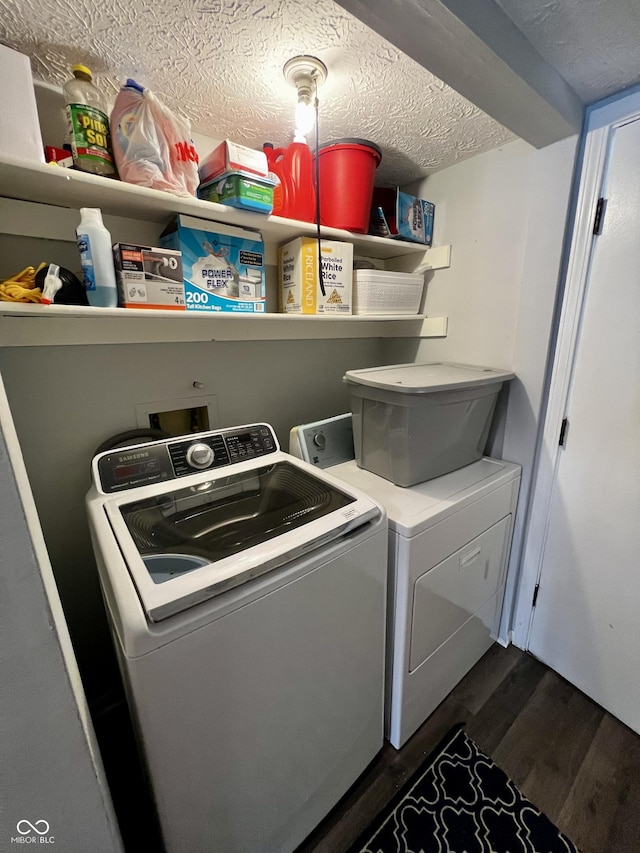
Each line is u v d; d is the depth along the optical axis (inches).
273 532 35.8
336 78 40.1
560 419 55.4
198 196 47.7
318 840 42.3
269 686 32.9
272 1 30.0
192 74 39.4
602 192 46.8
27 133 31.2
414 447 49.4
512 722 54.4
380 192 62.6
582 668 58.1
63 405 47.2
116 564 29.8
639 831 42.1
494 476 55.8
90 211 36.6
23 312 34.6
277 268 60.8
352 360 77.7
